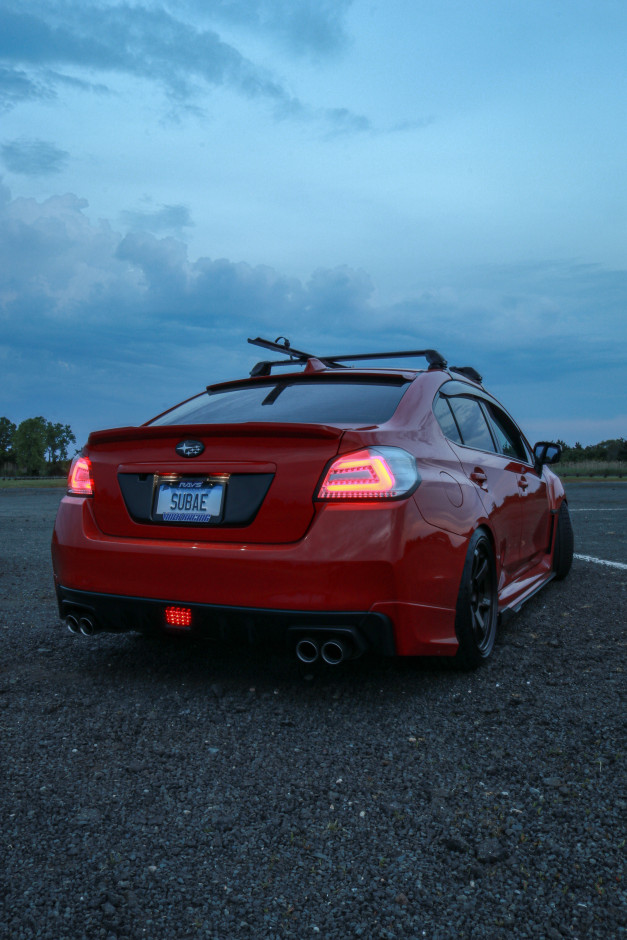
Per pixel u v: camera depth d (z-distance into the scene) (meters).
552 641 3.48
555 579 5.21
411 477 2.52
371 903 1.48
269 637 2.48
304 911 1.46
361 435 2.48
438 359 3.55
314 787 1.98
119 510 2.80
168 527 2.68
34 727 2.42
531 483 4.27
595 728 2.36
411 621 2.46
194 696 2.73
